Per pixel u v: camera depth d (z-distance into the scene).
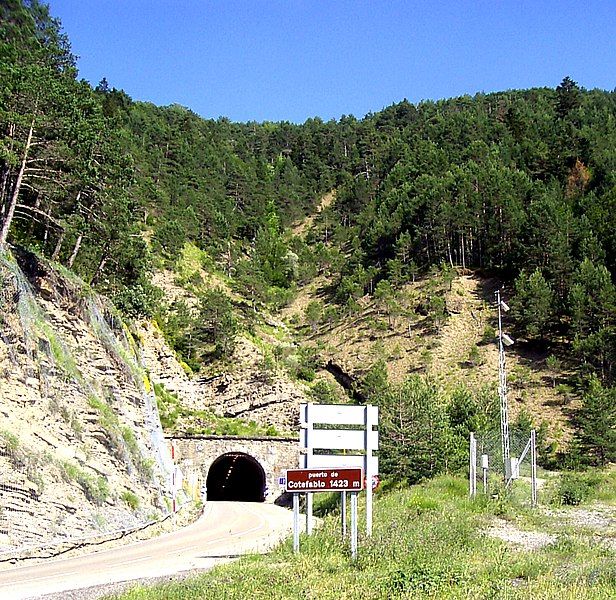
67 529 22.58
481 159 134.25
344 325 101.25
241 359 75.31
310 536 20.30
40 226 46.28
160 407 61.91
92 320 37.06
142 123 145.38
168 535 28.89
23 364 26.61
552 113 166.12
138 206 50.56
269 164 196.75
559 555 17.00
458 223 105.75
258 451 58.50
